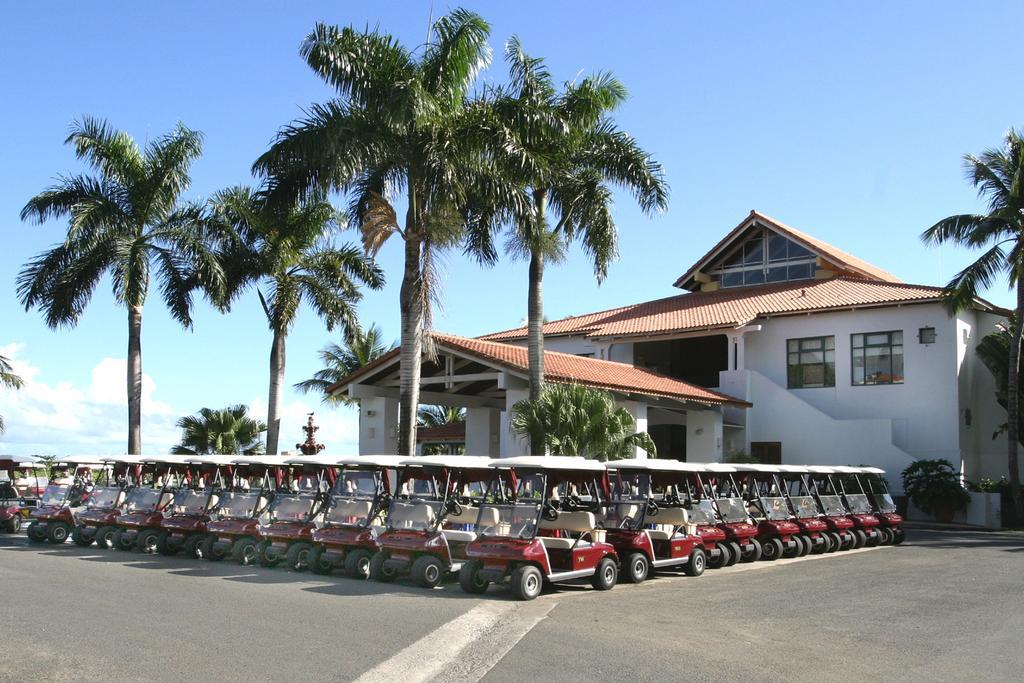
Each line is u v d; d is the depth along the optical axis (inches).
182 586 453.1
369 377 970.7
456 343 892.6
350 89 689.0
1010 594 470.0
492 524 465.1
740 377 1173.1
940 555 683.4
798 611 409.4
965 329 1122.0
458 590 462.3
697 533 568.4
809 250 1333.7
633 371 1071.6
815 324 1179.3
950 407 1074.1
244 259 933.8
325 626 347.6
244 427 1175.6
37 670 272.4
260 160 700.0
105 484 702.5
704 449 1086.4
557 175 805.2
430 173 698.8
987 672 293.0
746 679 278.5
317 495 545.3
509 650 316.2
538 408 721.6
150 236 888.9
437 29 721.0
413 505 488.1
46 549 646.5
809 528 680.4
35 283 890.1
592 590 477.1
